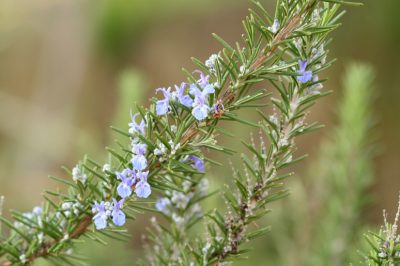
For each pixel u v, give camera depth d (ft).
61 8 7.71
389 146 5.41
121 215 1.76
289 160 1.86
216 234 1.94
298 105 1.85
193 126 1.77
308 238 2.78
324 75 5.60
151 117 1.78
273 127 1.84
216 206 2.42
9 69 7.74
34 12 7.66
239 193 1.90
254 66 1.75
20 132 6.53
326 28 1.73
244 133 3.60
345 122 2.73
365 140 2.72
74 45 7.61
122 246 2.59
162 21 7.27
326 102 5.48
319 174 2.89
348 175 2.65
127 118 2.85
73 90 7.44
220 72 1.76
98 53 7.39
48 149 6.29
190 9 7.28
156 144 1.78
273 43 1.75
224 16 7.23
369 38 5.65
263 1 6.15
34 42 7.74
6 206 4.72
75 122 7.15
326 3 1.86
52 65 7.58
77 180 1.82
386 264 1.74
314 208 2.82
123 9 7.21
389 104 5.56
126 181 1.75
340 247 2.56
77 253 1.99
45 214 1.88
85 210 1.83
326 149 2.84
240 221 1.85
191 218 2.05
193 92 1.72
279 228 2.83
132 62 7.25
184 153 1.74
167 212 2.04
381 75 5.62
